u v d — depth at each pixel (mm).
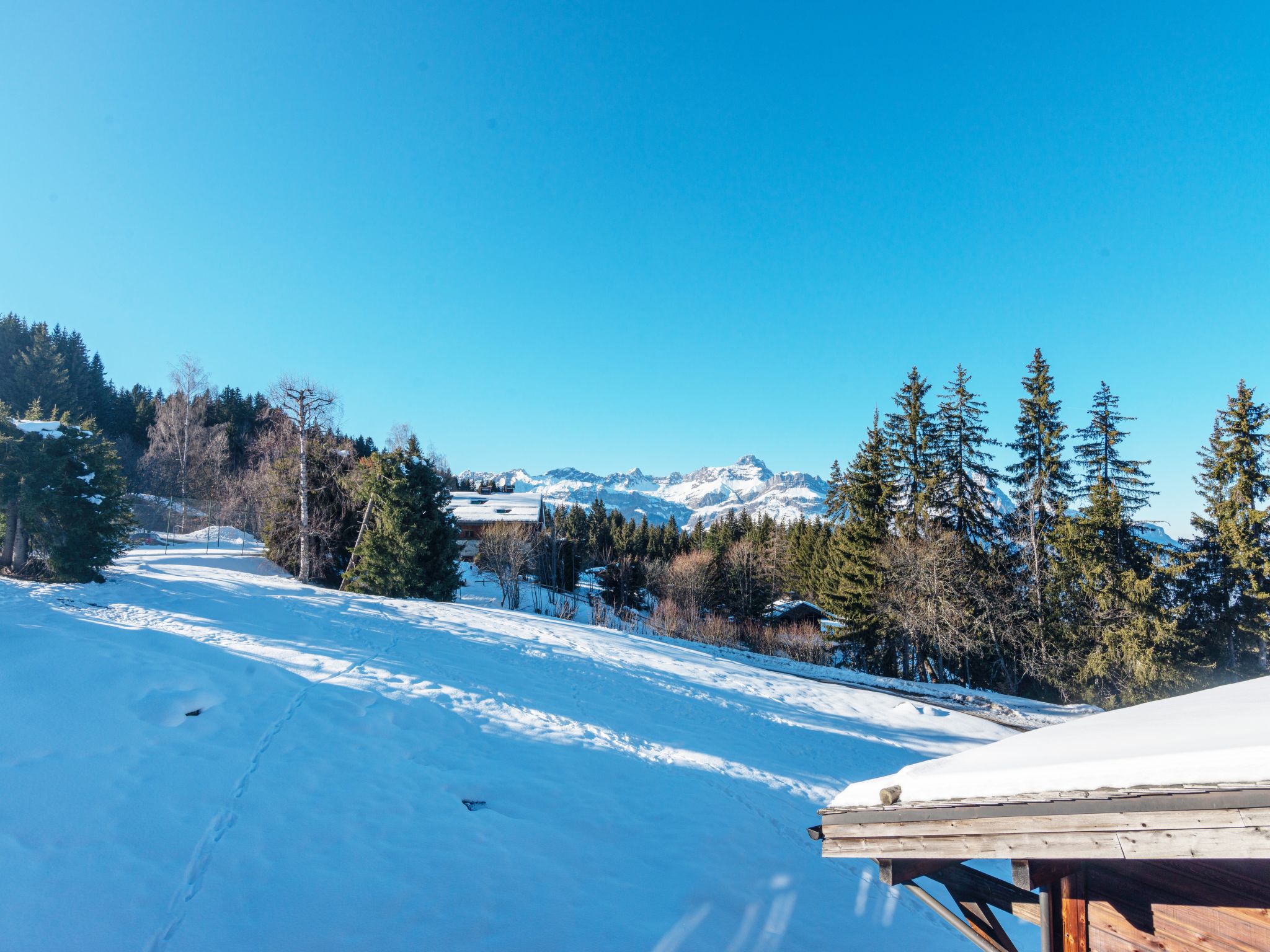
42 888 5062
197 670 10016
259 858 6219
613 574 50844
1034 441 29109
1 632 9352
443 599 26641
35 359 58312
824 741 15305
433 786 8523
